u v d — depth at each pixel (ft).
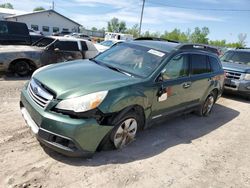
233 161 14.57
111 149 13.35
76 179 10.85
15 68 28.02
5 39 35.96
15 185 9.98
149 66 14.89
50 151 12.59
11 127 14.73
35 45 31.99
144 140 15.44
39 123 11.18
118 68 15.10
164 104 15.38
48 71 13.55
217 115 23.11
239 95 31.91
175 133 17.31
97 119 11.46
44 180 10.52
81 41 32.83
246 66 30.68
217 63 21.83
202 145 16.08
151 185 11.27
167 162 13.33
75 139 10.88
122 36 125.29
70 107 10.97
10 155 11.91
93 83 12.17
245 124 21.57
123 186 10.91
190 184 11.79
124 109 12.44
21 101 13.52
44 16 156.15
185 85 16.81
